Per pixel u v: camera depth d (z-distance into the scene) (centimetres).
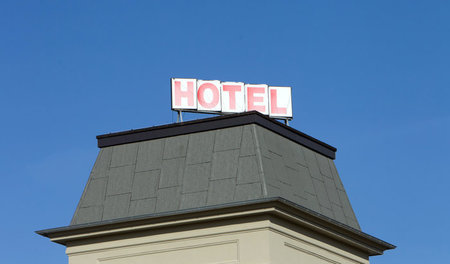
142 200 4203
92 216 4256
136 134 4388
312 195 4350
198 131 4275
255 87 4678
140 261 4141
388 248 4734
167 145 4306
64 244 4325
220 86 4619
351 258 4556
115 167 4356
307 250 4216
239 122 4209
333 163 4712
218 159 4156
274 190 4050
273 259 3950
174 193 4153
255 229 3975
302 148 4478
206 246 4041
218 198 4047
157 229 4138
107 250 4209
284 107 4703
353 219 4606
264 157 4116
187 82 4566
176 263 4069
